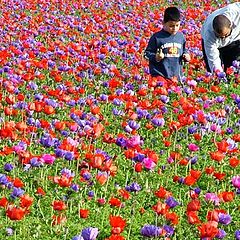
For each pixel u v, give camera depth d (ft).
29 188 27.61
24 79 41.60
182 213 26.09
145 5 95.96
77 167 28.40
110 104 40.52
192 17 81.10
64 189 27.32
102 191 27.94
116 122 37.55
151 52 45.50
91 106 37.70
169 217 22.17
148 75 46.88
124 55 56.54
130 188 25.59
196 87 45.62
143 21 75.46
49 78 47.57
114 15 81.00
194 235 24.29
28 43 56.03
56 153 27.30
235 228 25.21
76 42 65.57
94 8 91.97
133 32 72.49
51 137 28.89
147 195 27.91
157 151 33.83
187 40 64.49
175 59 45.42
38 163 27.37
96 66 49.70
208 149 34.35
